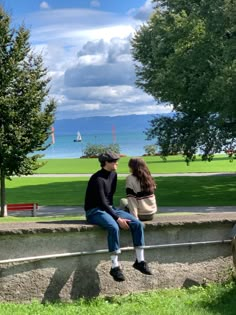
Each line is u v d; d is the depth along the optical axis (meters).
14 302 6.54
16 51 25.50
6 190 38.31
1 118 25.25
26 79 25.73
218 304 6.41
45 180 45.00
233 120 32.28
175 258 7.35
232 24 28.62
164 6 37.31
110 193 6.88
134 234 6.89
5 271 6.53
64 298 6.76
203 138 33.69
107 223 6.70
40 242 6.69
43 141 26.34
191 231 7.46
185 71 31.03
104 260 6.98
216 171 50.81
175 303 6.50
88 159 75.81
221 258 7.63
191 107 34.31
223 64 27.97
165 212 24.17
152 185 7.23
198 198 31.36
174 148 36.72
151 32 37.91
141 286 7.14
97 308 6.31
